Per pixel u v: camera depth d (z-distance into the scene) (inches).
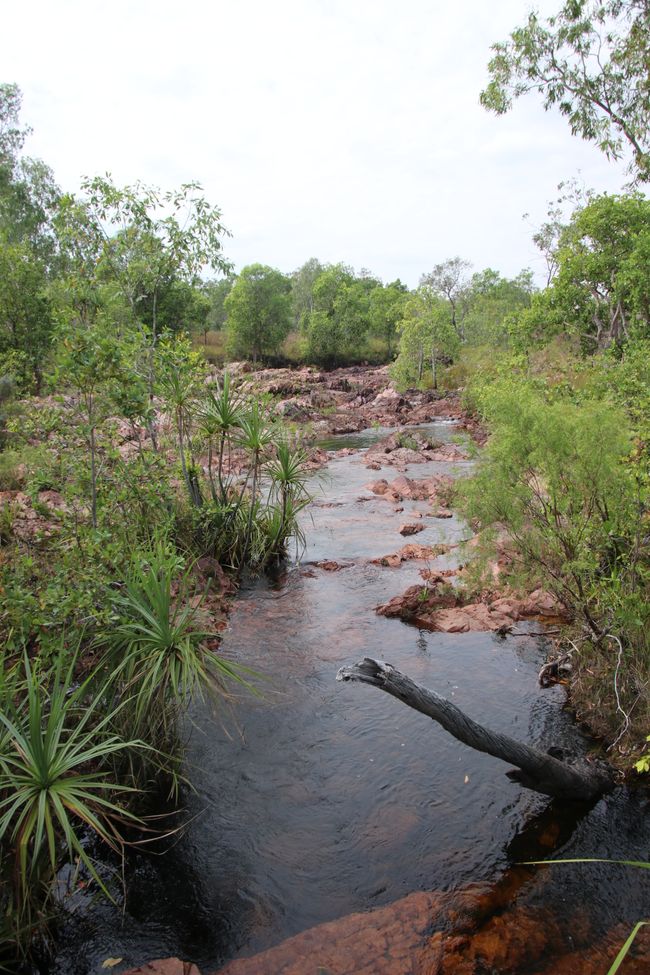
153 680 186.4
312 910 166.6
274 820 197.9
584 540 241.6
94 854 185.3
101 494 305.0
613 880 172.2
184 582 232.8
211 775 218.1
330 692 269.4
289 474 428.8
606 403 251.9
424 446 903.1
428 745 234.2
